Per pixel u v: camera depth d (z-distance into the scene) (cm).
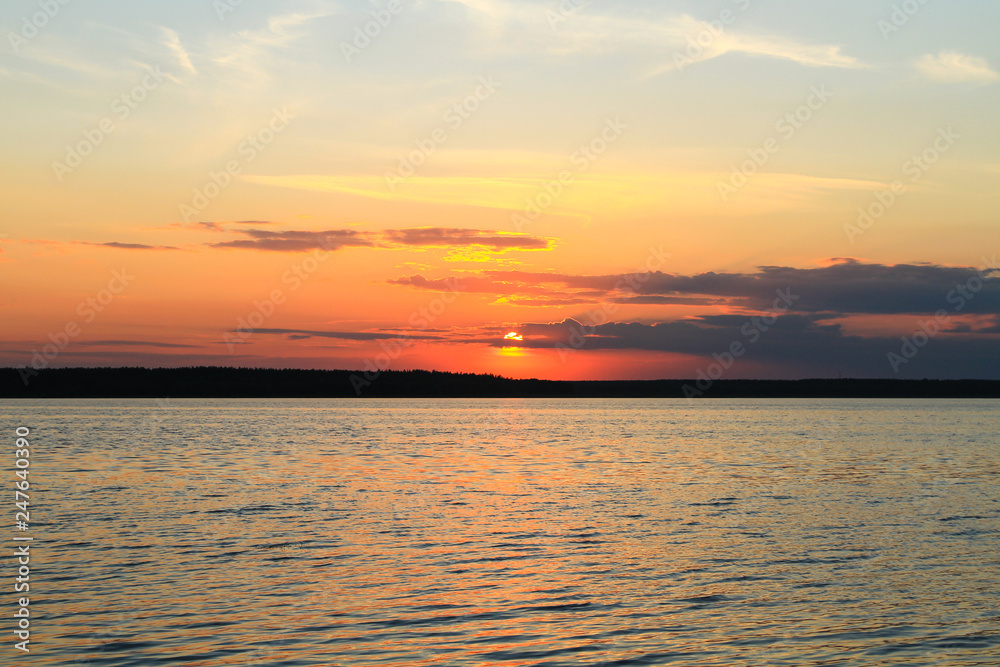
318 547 2569
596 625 1758
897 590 2045
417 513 3294
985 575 2203
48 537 2705
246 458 5916
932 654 1588
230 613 1831
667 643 1642
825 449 6919
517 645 1627
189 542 2638
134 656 1550
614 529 2909
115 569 2242
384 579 2150
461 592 2022
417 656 1562
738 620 1798
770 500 3709
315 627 1734
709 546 2594
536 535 2788
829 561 2370
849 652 1595
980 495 3872
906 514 3266
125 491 3975
